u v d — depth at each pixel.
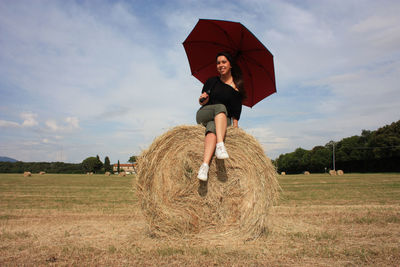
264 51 4.69
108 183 21.33
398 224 5.04
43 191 13.40
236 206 4.22
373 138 63.00
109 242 3.87
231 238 4.01
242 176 4.31
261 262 3.03
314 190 13.35
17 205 8.11
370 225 4.95
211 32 5.01
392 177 27.91
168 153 4.29
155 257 3.20
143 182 4.21
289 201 8.90
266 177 4.29
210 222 4.19
